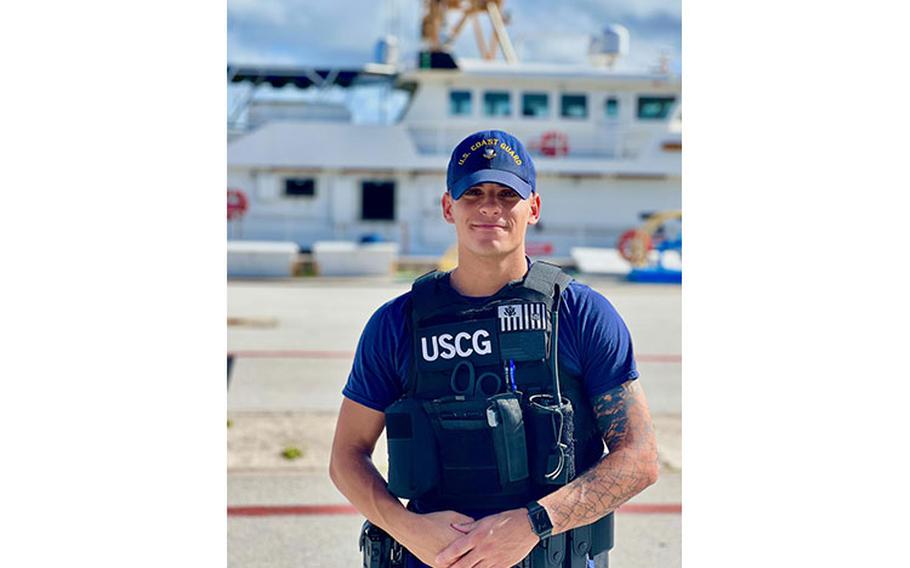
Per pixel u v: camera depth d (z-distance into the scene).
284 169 20.02
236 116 20.67
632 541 4.12
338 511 4.44
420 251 20.25
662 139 19.80
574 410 2.22
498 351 2.20
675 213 18.36
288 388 7.02
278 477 4.89
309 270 18.30
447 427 2.20
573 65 20.12
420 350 2.23
